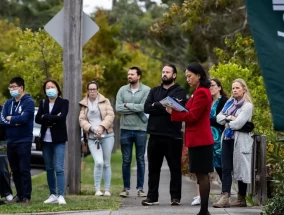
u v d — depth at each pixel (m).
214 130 19.23
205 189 15.45
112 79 46.03
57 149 18.94
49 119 18.72
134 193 22.73
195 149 15.43
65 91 21.70
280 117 11.42
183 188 24.86
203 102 15.40
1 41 56.94
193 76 15.70
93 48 46.44
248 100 18.22
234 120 18.06
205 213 15.48
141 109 21.23
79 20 21.75
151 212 17.12
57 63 32.62
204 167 15.38
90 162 44.88
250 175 18.16
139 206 18.81
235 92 18.22
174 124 18.73
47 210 17.55
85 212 17.34
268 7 11.47
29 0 70.44
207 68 48.88
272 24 11.47
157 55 62.38
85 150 21.86
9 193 20.08
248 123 18.16
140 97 21.30
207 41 43.53
